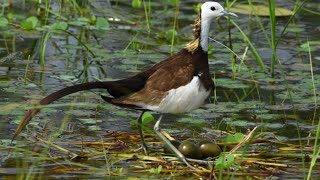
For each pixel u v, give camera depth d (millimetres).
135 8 19094
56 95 10789
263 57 16266
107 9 18859
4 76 14586
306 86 14664
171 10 19078
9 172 10852
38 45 16453
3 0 18828
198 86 11602
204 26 12008
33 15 18234
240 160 11391
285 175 11086
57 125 12586
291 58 16234
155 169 10930
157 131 11602
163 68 11664
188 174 11070
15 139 11930
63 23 16656
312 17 18734
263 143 12180
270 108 13695
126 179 10758
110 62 15633
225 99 14094
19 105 13078
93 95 13906
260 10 18656
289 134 12633
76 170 11000
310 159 11617
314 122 13133
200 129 12750
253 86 14734
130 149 11844
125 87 11359
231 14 12141
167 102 11453
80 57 15891
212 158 11570
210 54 16375
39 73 14852
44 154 11133
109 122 12883
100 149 11758
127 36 17281
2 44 16406
